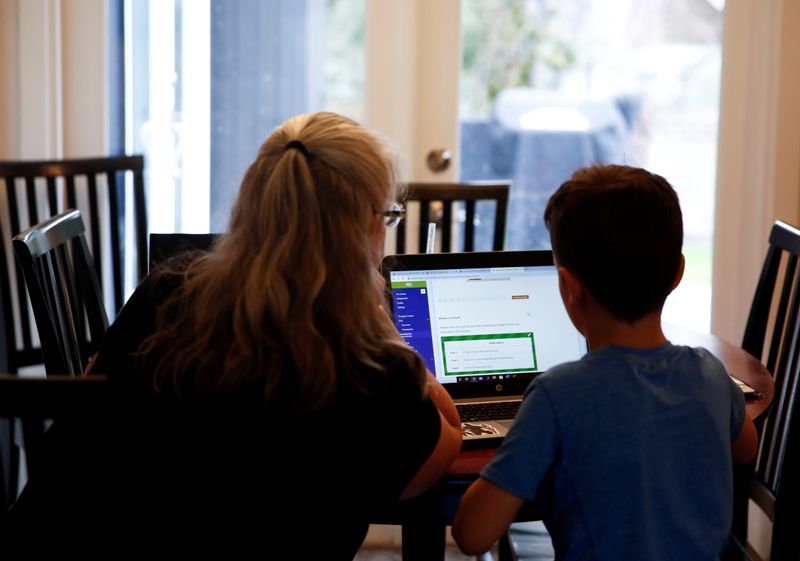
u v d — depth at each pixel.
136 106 2.97
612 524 1.12
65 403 0.97
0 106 2.83
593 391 1.14
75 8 2.87
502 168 3.01
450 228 2.60
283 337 1.03
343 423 1.05
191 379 1.04
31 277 1.66
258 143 2.99
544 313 1.68
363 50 2.92
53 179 2.59
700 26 2.88
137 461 1.03
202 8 2.93
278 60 2.95
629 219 1.17
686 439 1.15
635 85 2.93
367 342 1.09
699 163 2.94
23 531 1.09
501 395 1.63
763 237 2.80
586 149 2.98
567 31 2.93
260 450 1.04
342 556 1.10
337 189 1.07
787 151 2.74
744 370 1.80
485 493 1.17
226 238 1.10
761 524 2.79
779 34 2.70
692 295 2.98
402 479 1.10
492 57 2.96
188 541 1.06
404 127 2.90
